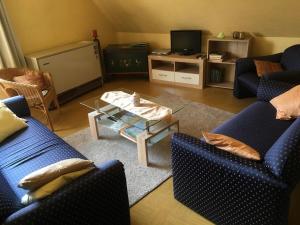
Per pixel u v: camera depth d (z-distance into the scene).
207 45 3.85
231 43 3.84
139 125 2.38
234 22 3.53
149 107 2.48
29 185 1.27
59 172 1.34
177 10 3.73
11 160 1.83
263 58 3.28
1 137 2.06
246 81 3.13
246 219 1.51
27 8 3.47
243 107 3.28
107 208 1.46
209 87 4.03
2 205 1.21
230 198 1.52
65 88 3.80
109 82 4.55
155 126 2.37
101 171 1.40
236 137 1.91
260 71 3.07
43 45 3.77
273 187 1.29
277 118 2.12
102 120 2.70
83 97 3.95
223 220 1.65
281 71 2.79
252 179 1.36
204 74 3.93
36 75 3.08
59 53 3.59
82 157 1.83
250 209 1.45
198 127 2.86
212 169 1.52
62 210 1.26
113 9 4.31
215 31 3.86
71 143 2.72
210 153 1.50
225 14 3.44
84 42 4.13
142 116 2.32
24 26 3.49
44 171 1.33
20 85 2.77
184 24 4.01
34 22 3.59
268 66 3.10
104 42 4.73
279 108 2.16
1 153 1.93
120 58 4.43
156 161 2.37
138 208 1.89
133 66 4.49
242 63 3.25
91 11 4.31
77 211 1.32
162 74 4.28
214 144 1.56
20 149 1.94
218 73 3.97
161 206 1.90
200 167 1.58
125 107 2.50
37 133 2.16
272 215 1.38
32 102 2.91
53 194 1.27
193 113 3.18
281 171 1.26
